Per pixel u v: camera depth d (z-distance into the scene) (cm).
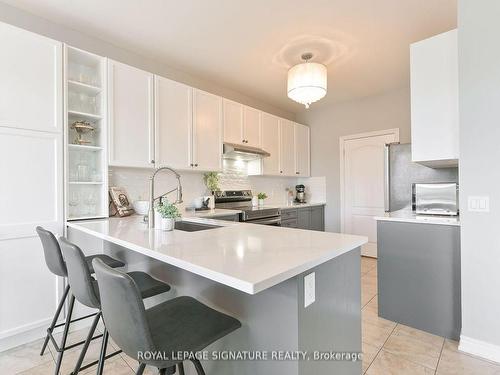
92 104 262
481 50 180
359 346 144
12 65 197
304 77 269
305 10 228
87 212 256
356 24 246
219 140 349
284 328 107
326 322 119
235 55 303
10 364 178
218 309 134
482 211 181
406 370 171
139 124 272
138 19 240
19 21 226
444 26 247
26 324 199
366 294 292
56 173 215
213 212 332
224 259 103
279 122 448
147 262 188
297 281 103
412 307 223
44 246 167
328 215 491
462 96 188
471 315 187
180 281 159
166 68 328
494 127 176
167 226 175
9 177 194
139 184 306
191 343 97
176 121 303
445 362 178
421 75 218
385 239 238
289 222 424
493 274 178
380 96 428
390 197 289
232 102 369
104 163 250
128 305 81
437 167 276
